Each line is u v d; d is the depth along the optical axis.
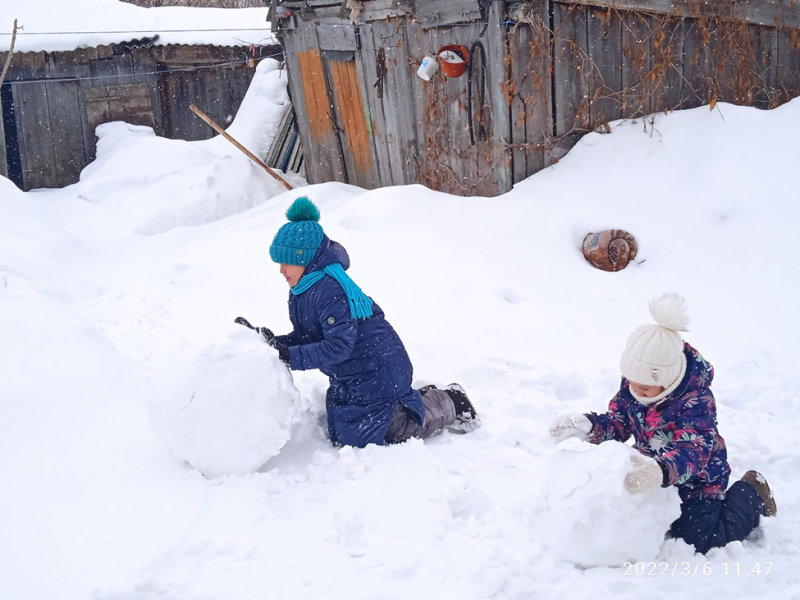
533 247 5.81
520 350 4.71
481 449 3.51
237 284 5.66
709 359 4.61
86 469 3.05
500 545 2.71
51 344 3.85
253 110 12.68
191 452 3.01
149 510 2.81
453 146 7.24
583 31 6.42
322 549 2.64
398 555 2.64
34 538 2.60
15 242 6.57
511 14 6.15
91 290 5.68
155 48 13.25
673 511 2.59
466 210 6.18
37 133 13.00
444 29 6.91
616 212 5.98
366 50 8.15
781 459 3.35
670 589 2.49
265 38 13.73
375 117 8.36
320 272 3.26
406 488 3.05
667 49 6.64
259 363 3.06
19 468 2.98
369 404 3.37
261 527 2.77
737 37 6.84
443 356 4.64
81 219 9.89
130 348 4.52
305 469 3.26
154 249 7.29
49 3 13.84
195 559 2.57
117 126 13.27
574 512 2.57
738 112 6.30
